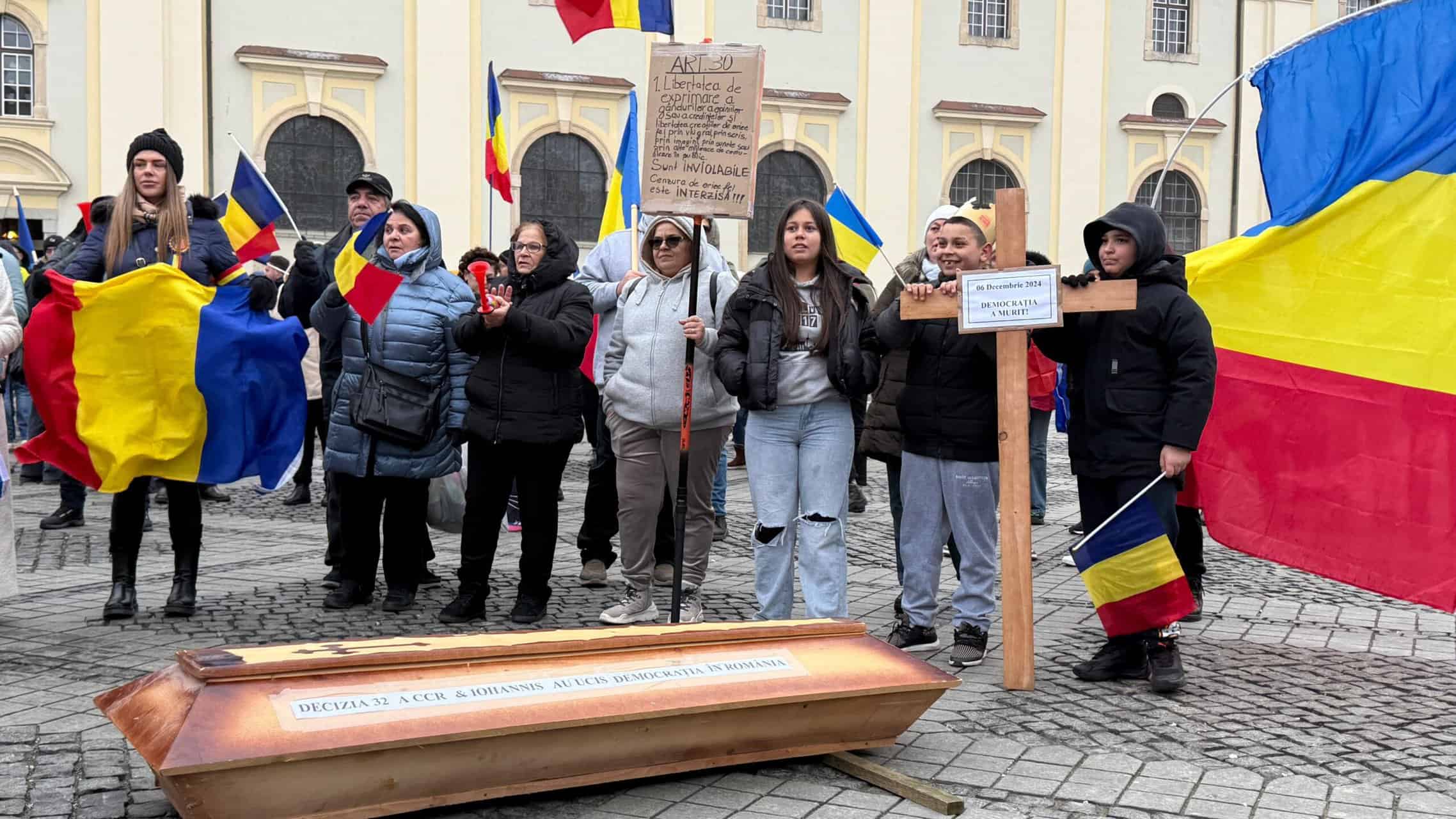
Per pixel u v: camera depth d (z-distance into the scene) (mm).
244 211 7500
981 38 30547
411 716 3480
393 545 6703
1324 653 6105
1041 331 5543
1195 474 5996
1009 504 5285
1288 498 5773
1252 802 4004
